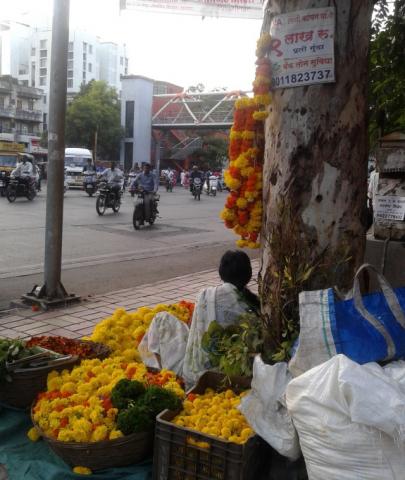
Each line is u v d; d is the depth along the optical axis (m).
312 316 2.48
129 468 2.79
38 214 15.66
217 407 2.84
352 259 2.95
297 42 2.87
